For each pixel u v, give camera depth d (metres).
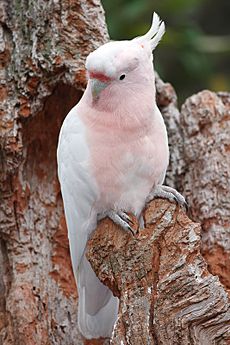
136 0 15.23
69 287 10.47
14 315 10.04
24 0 10.47
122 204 8.91
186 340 8.02
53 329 10.15
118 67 8.25
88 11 10.36
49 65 10.17
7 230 10.35
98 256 8.88
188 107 11.30
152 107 8.62
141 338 8.14
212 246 10.51
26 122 10.32
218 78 17.00
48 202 10.62
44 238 10.53
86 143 8.70
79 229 9.09
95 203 8.91
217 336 8.07
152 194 9.02
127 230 8.77
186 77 17.31
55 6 10.28
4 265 10.46
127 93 8.44
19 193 10.38
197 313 8.08
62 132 9.06
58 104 10.54
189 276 8.22
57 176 10.70
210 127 11.06
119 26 15.09
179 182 11.18
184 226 8.57
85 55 10.23
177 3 15.69
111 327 9.65
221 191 10.69
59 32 10.26
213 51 16.16
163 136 8.90
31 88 10.24
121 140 8.59
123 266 8.60
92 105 8.58
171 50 17.02
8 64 10.40
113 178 8.73
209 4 19.55
